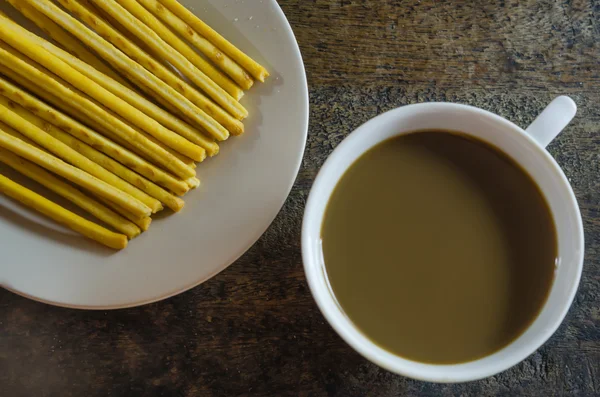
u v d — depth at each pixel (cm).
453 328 23
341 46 29
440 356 23
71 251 26
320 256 23
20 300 28
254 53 26
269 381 28
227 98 26
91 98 25
